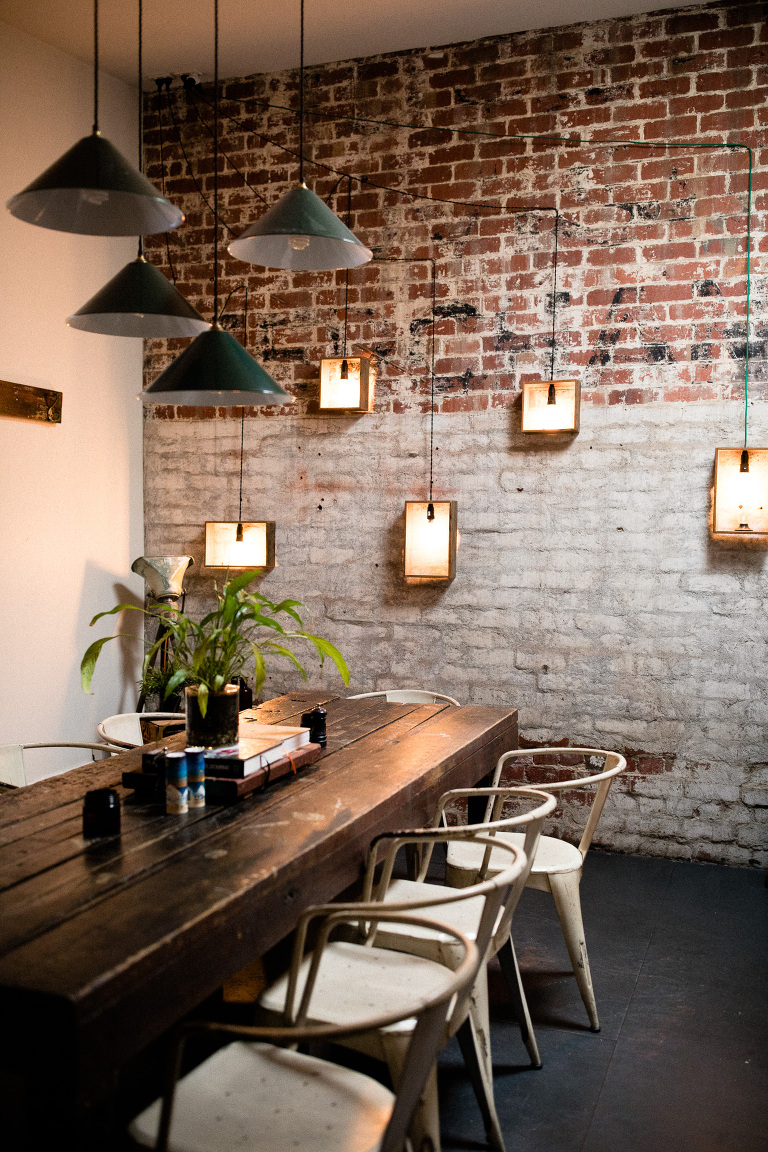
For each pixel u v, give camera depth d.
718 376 3.94
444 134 4.35
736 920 3.39
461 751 2.79
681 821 4.02
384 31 4.22
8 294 4.07
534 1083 2.36
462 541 4.35
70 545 4.46
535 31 4.19
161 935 1.45
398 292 4.44
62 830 1.99
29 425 4.21
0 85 4.03
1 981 1.29
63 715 4.42
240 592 2.38
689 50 3.96
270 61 4.55
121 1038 1.33
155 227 2.28
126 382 4.85
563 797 4.19
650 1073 2.40
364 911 1.67
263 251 2.63
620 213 4.07
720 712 3.96
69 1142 1.27
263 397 2.71
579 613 4.16
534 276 4.21
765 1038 2.58
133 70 4.66
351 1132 1.44
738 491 3.80
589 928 3.32
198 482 4.87
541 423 4.11
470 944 1.52
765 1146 2.09
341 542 4.57
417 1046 1.36
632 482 4.07
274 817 2.08
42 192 2.17
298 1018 1.70
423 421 4.41
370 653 4.53
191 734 2.32
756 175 3.88
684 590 4.00
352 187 4.51
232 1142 1.41
